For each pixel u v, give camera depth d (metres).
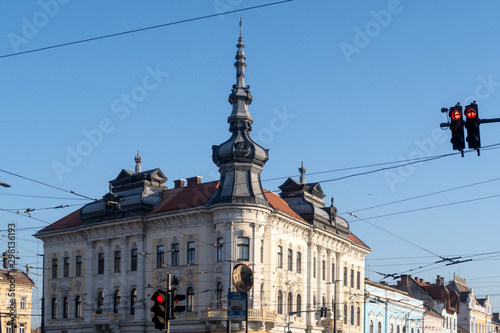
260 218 62.50
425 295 111.19
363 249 83.19
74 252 72.69
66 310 72.50
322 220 73.50
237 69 67.75
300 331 68.50
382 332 87.31
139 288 66.25
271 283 63.88
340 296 76.50
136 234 67.38
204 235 63.22
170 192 69.19
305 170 77.44
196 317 62.25
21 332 95.56
